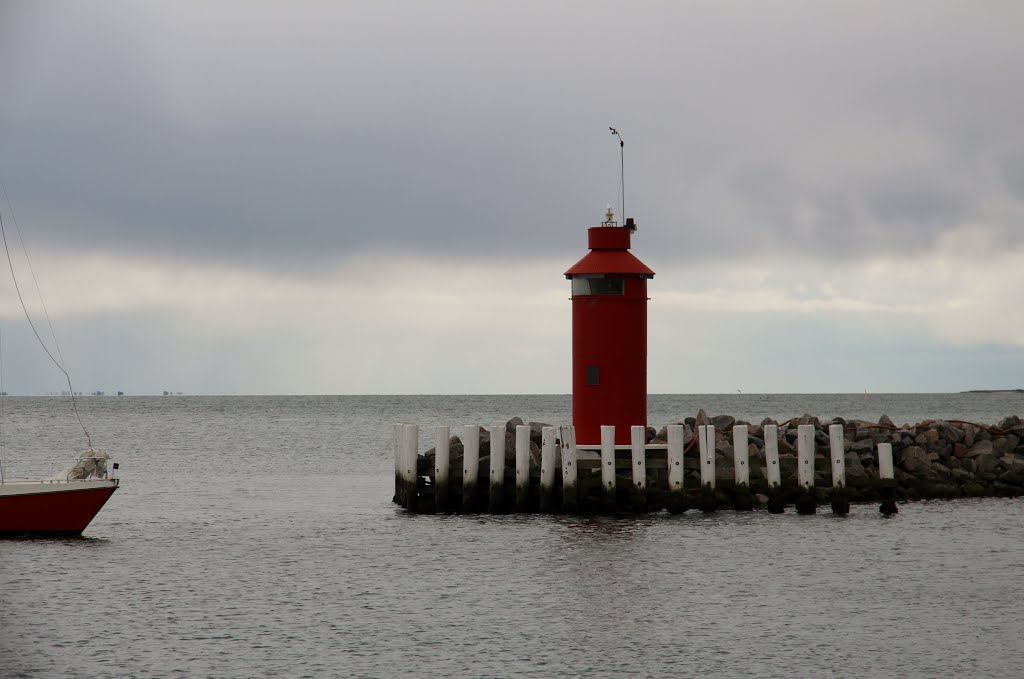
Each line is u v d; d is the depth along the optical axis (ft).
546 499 213.05
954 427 255.29
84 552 185.47
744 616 142.51
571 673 121.19
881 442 233.76
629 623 139.64
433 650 128.88
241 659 125.49
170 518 228.22
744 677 119.65
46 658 125.70
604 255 217.15
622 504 214.90
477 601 150.92
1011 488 246.47
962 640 132.05
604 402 216.54
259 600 151.74
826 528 202.69
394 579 164.55
